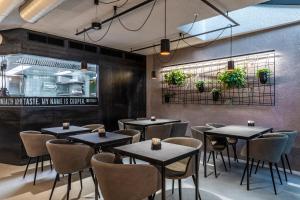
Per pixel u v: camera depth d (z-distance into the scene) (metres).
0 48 4.42
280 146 3.05
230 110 4.91
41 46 4.54
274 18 4.14
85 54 5.32
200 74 5.49
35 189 3.12
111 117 5.89
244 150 3.49
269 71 4.25
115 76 6.01
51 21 3.87
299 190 3.11
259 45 4.46
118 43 5.41
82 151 2.68
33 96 4.50
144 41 5.24
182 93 5.88
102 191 1.96
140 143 2.62
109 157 2.25
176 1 3.05
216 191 3.06
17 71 4.58
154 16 3.61
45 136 3.38
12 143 4.33
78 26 4.15
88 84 5.54
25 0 2.80
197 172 2.42
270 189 3.14
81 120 5.22
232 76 4.52
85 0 3.03
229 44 4.93
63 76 5.15
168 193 3.00
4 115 4.39
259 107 4.45
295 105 3.97
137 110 6.55
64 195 2.92
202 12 3.45
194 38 4.97
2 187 3.19
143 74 6.75
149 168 1.95
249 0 3.04
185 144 2.88
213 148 3.67
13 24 4.06
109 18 3.58
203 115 5.42
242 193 3.00
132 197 1.90
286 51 4.09
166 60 6.30
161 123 4.71
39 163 4.32
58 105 4.84
